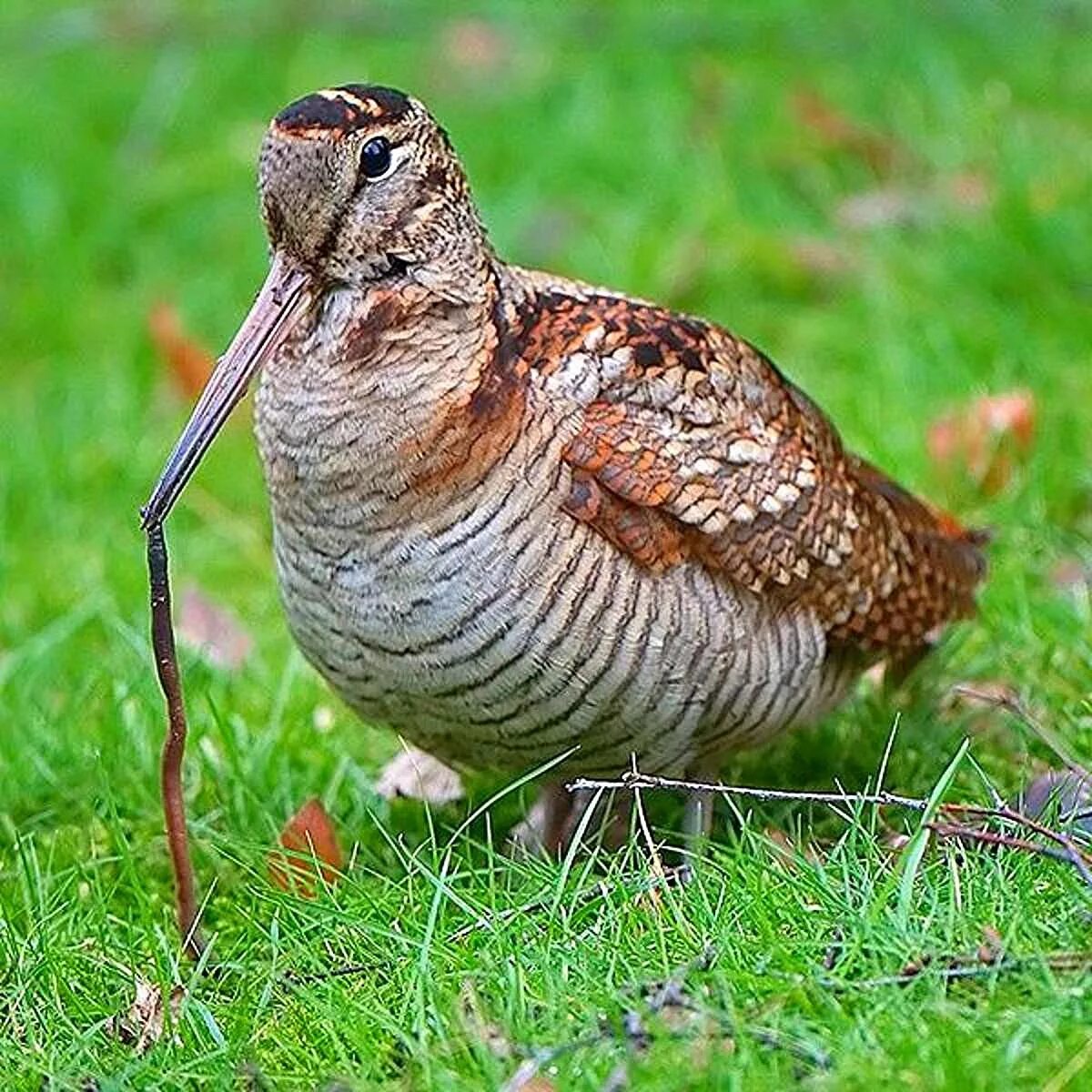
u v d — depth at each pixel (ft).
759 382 29.81
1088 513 37.65
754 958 24.89
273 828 30.94
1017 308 43.47
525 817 31.07
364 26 54.95
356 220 27.84
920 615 31.35
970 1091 22.47
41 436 44.88
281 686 34.37
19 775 33.19
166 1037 25.72
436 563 27.63
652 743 28.89
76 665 37.35
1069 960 24.12
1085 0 52.54
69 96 54.80
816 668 30.14
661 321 29.27
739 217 47.42
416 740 29.66
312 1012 25.75
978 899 25.50
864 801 27.40
